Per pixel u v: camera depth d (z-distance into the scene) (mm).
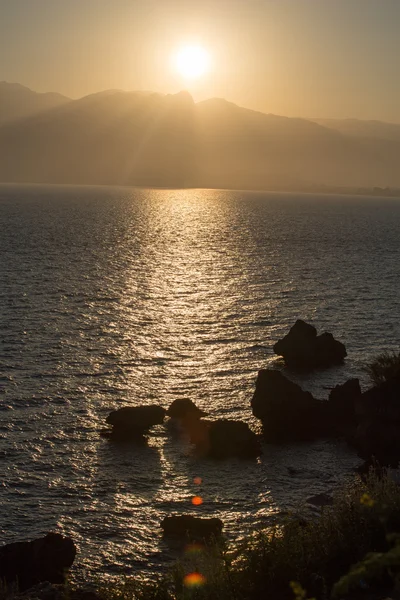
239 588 12203
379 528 13062
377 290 69125
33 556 17562
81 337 46062
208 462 26641
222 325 51531
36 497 23578
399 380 28094
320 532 13531
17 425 29953
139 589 14664
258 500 23469
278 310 57688
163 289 67562
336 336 48688
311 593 11680
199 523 20984
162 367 39750
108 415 31062
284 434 29594
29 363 39375
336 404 30609
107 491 24094
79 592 15383
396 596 10547
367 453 26484
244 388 36250
